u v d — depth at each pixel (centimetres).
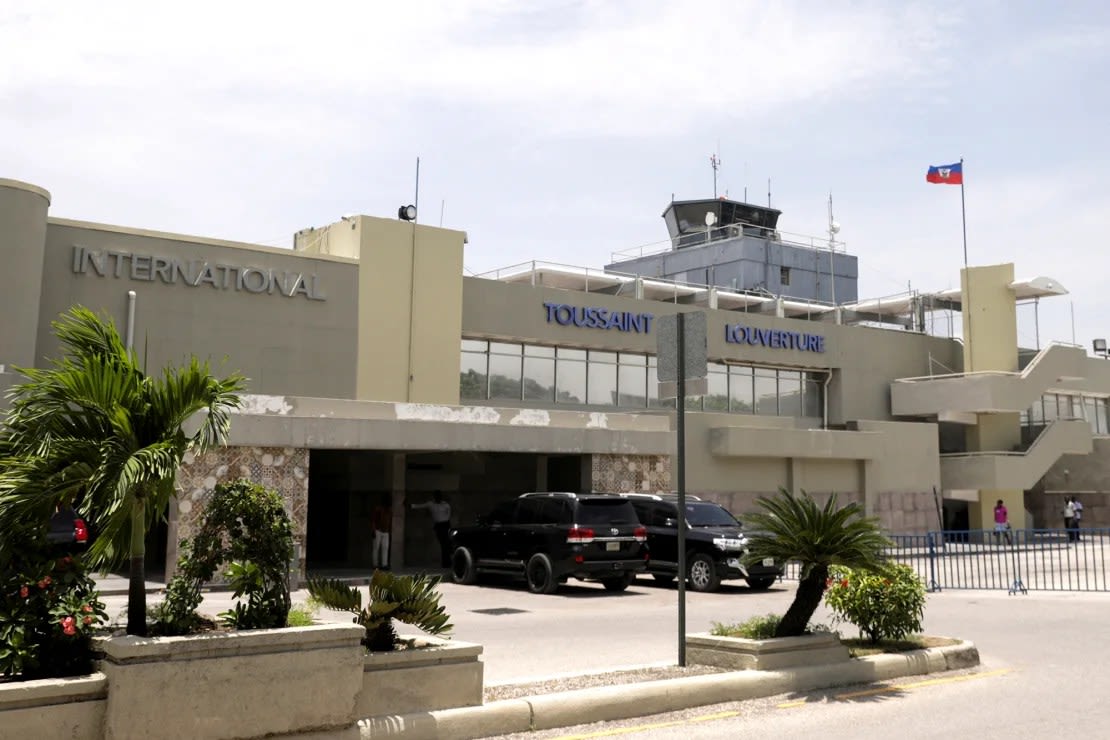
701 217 6681
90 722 612
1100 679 1086
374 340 3147
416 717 756
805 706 927
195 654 642
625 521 2150
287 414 2327
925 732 825
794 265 5791
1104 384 4966
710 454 3722
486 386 3525
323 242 3381
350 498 2959
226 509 729
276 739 668
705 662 1040
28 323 2422
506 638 1412
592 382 3788
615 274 4244
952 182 4891
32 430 691
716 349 4066
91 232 2672
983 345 4719
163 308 2766
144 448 675
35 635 639
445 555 2828
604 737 797
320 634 694
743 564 1104
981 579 2667
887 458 4231
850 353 4522
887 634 1191
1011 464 4488
